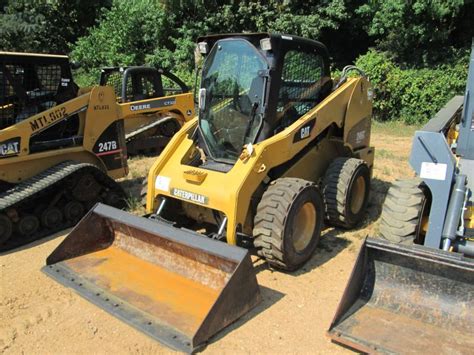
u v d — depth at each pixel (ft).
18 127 18.30
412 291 11.60
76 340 11.85
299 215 14.99
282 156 15.24
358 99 19.17
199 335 11.10
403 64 50.08
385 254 11.78
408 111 45.09
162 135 32.50
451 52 49.70
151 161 30.71
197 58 16.99
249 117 15.40
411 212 13.15
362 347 10.52
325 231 18.63
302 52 16.49
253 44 15.39
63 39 67.26
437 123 14.25
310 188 14.97
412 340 10.66
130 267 14.30
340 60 59.21
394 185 13.98
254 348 11.47
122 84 30.42
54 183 18.04
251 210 15.35
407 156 31.50
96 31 60.44
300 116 17.11
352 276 11.48
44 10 63.67
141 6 58.23
